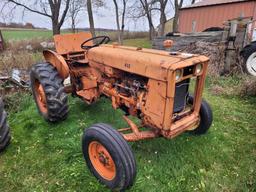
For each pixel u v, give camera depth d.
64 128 3.61
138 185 2.47
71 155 2.96
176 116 2.51
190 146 3.10
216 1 13.05
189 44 7.27
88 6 12.87
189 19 14.35
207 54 6.75
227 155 2.97
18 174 2.72
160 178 2.58
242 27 6.17
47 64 3.67
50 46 12.88
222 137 3.36
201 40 7.06
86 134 2.45
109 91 3.06
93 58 3.16
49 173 2.72
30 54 8.25
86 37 4.23
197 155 2.94
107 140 2.24
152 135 2.55
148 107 2.44
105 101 4.42
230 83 5.65
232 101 4.75
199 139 3.24
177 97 2.49
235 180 2.58
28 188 2.53
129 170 2.19
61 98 3.47
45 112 3.77
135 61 2.46
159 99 2.29
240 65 6.04
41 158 2.96
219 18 12.73
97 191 2.42
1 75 5.76
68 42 4.05
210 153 2.99
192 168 2.73
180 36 7.50
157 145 3.10
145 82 2.52
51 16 13.13
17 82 4.86
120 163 2.18
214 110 4.27
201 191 2.45
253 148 3.13
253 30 6.98
